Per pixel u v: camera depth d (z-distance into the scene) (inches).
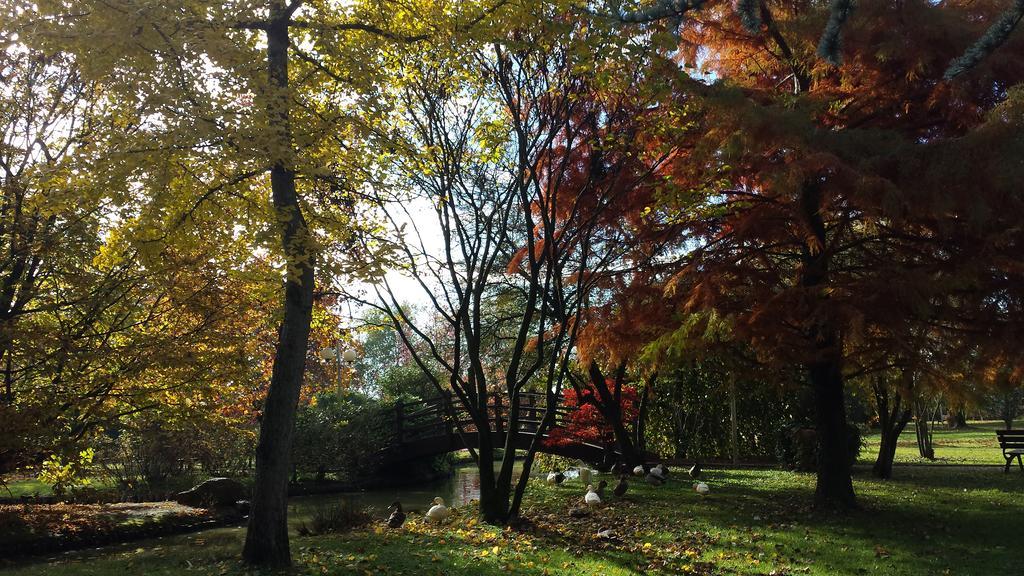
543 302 417.7
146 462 678.5
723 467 729.0
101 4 257.0
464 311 417.7
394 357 1996.8
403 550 312.7
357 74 323.3
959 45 316.8
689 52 438.3
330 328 490.0
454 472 1086.4
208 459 735.7
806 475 619.8
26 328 385.4
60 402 398.3
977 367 347.9
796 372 463.2
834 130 334.0
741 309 365.4
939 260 346.3
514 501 411.8
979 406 349.7
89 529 432.1
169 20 265.0
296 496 733.3
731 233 406.0
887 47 322.7
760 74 461.4
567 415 714.2
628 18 190.5
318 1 348.2
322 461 784.9
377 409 882.1
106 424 456.1
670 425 857.5
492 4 332.8
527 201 402.0
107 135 296.2
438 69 396.5
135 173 283.0
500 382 1039.0
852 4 167.5
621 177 455.5
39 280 429.1
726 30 415.8
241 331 476.7
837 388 423.5
